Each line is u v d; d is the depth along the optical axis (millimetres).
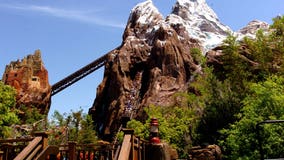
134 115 55688
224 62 31984
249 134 15289
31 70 80938
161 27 67562
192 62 61062
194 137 23734
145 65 66438
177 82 56875
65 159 10102
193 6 90188
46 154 7992
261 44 30125
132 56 68312
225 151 19484
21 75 78500
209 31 80250
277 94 16734
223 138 20734
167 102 51469
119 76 65375
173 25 72000
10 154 8859
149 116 30922
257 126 5094
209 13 89000
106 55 79500
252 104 16703
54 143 30734
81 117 44375
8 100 27844
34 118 62625
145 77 64250
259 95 16672
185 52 63188
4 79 81188
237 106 22672
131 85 63906
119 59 67750
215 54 38250
